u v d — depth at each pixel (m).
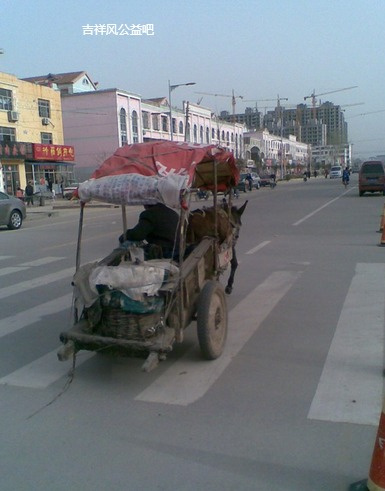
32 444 3.80
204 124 71.69
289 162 122.62
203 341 5.08
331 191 38.31
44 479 3.36
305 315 6.62
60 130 44.44
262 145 106.12
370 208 21.28
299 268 9.54
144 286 4.54
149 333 4.59
